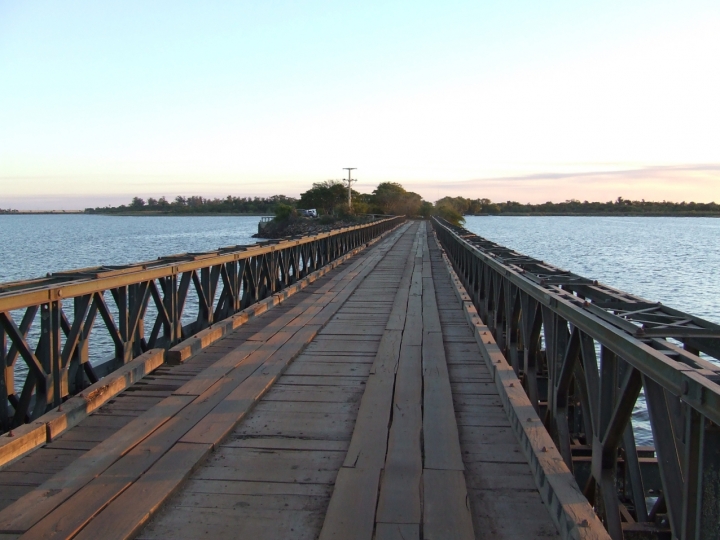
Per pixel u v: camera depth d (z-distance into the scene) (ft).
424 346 19.98
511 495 10.05
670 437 8.23
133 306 18.33
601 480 10.97
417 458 11.08
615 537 10.71
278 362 17.80
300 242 43.04
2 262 122.93
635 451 14.80
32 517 8.84
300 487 10.21
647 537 13.73
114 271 17.67
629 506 17.03
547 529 8.98
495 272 26.35
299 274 44.06
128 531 8.52
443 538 8.48
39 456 11.56
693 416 7.25
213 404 14.01
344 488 9.89
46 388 13.94
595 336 10.50
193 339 19.90
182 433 12.18
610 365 10.68
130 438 11.87
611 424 10.16
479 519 9.28
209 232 294.25
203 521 9.09
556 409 14.15
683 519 7.50
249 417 13.62
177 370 17.57
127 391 15.60
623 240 217.15
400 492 9.77
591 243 196.85
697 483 7.20
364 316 26.40
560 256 143.23
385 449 11.49
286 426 13.07
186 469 10.52
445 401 14.33
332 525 8.77
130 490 9.72
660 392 8.38
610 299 14.84
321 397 15.07
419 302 29.35
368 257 59.26
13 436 11.44
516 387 14.55
